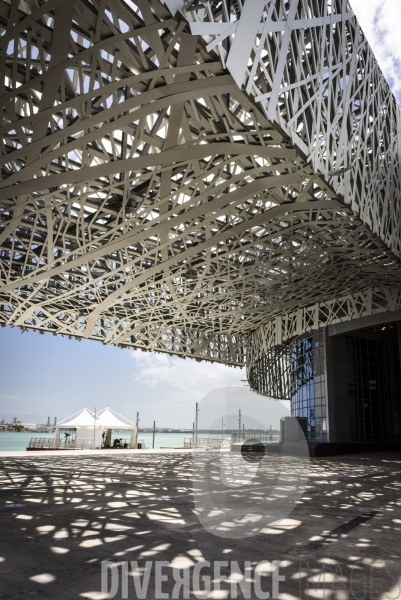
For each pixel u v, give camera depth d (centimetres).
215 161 1900
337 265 3253
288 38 1498
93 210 2645
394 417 4484
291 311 4712
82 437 4703
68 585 551
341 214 2336
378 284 3759
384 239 2628
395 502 1270
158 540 784
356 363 4369
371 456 3441
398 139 3272
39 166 1502
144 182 2281
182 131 1622
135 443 4909
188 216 2216
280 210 2203
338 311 4403
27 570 615
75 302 3809
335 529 891
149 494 1367
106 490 1452
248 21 1194
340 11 2155
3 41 1055
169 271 3184
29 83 1152
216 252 3008
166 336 4966
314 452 3419
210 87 1191
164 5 923
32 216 2616
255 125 1408
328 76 1911
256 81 1407
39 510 1097
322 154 1798
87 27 1084
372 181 2520
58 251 2989
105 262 3319
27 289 3409
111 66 1309
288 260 3200
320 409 4219
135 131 1688
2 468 2180
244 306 4388
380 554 705
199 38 1038
